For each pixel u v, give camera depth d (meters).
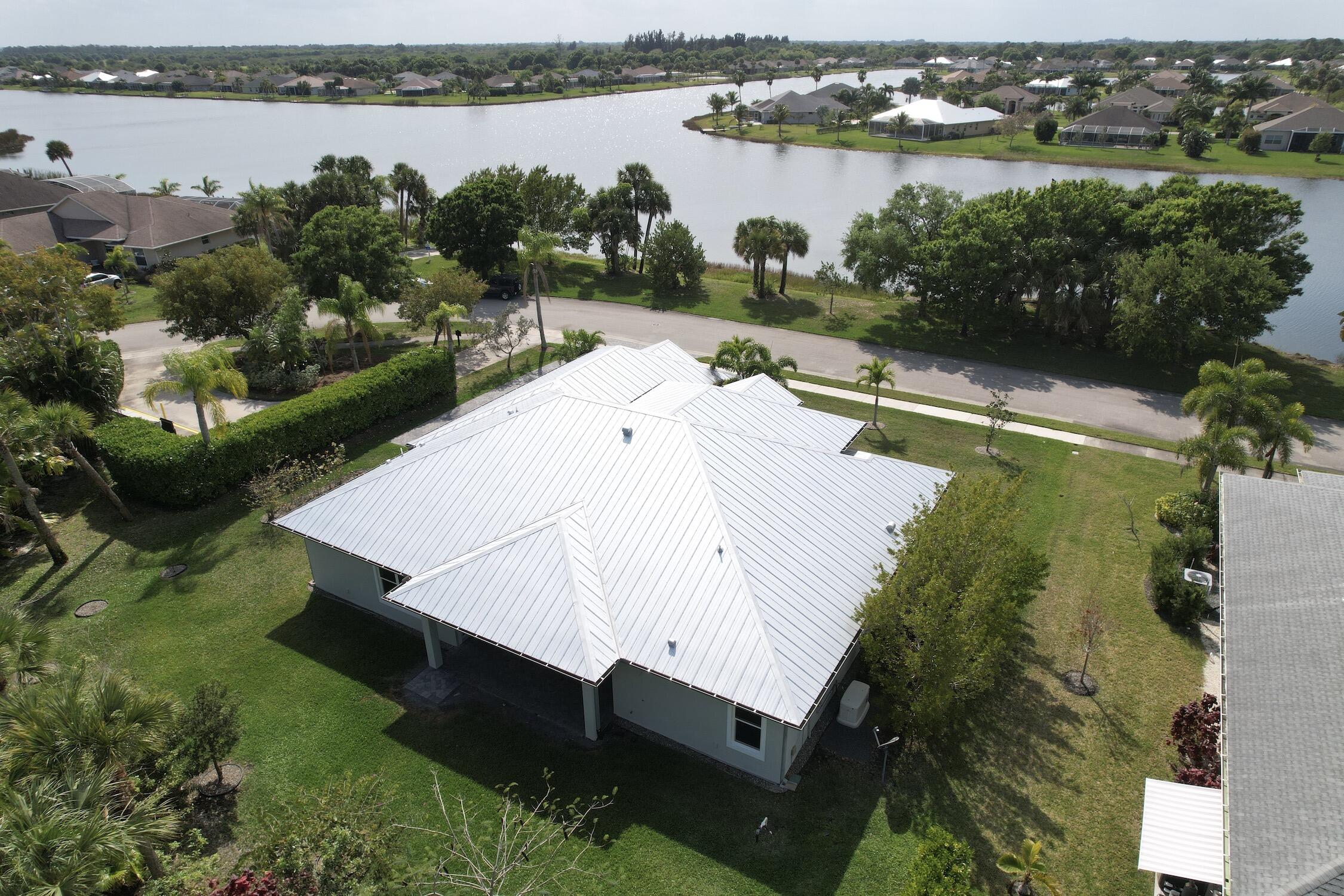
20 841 11.73
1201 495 29.39
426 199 78.06
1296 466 34.22
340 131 150.62
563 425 24.59
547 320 53.91
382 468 25.36
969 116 134.75
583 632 18.98
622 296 59.28
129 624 24.19
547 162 116.81
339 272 46.22
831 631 19.42
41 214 68.50
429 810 18.12
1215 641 23.67
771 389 31.11
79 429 26.62
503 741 20.09
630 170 64.44
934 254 48.81
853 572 21.28
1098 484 32.59
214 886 14.30
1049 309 46.84
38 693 14.05
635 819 17.92
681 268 58.38
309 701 21.34
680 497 21.70
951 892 14.45
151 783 16.92
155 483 29.27
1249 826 13.03
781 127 142.75
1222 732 15.26
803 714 16.98
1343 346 49.38
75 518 29.55
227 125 161.00
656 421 23.89
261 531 28.83
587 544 21.27
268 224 60.94
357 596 25.09
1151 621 24.58
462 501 23.30
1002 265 45.59
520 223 59.56
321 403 33.91
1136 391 41.97
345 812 14.98
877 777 19.03
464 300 46.78
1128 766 19.36
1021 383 42.94
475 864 15.94
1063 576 26.77
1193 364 45.00
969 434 36.97
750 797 18.50
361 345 48.22
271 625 24.28
